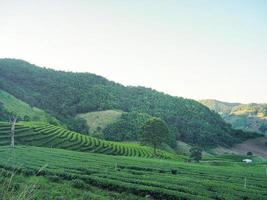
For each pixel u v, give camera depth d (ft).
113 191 129.90
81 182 127.54
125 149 449.48
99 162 235.20
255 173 252.21
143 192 124.47
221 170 258.78
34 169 152.15
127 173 176.04
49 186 111.14
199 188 143.54
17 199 24.30
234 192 137.90
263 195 140.15
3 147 295.89
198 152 450.71
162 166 248.93
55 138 411.54
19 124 426.92
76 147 403.13
